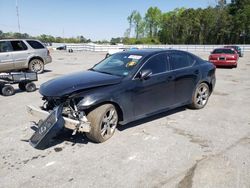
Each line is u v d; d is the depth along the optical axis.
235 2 73.44
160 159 3.92
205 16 74.25
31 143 4.21
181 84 5.82
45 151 4.19
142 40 90.50
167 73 5.47
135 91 4.84
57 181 3.35
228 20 70.62
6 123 5.55
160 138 4.70
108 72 5.23
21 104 7.18
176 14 93.06
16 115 6.12
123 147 4.32
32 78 8.77
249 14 65.50
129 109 4.82
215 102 7.40
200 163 3.79
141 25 101.44
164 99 5.48
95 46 41.78
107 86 4.55
